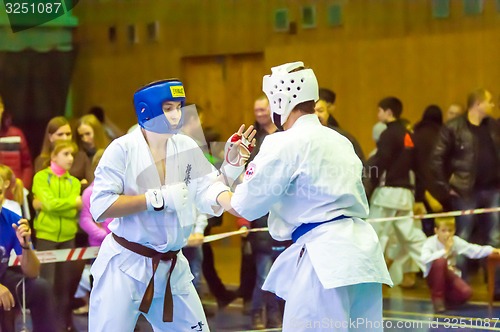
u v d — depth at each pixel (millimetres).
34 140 11367
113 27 12773
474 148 9477
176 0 12898
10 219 6891
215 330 7918
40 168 8227
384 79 12523
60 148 7980
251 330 7938
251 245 8117
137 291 5145
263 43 12711
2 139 8938
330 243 4715
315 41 12633
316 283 4715
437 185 9492
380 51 12523
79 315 8016
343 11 12539
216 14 12836
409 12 12344
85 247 7945
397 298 9203
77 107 12469
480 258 9039
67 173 7984
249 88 12750
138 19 12836
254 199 4781
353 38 12570
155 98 5047
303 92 4902
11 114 11711
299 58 12656
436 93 12281
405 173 9250
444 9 12156
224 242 8656
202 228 7969
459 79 12133
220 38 12844
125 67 12953
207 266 8484
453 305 8828
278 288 4934
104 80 12766
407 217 9016
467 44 12055
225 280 8555
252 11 12703
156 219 5090
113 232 5191
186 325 5309
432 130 9695
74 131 8859
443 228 8992
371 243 4797
